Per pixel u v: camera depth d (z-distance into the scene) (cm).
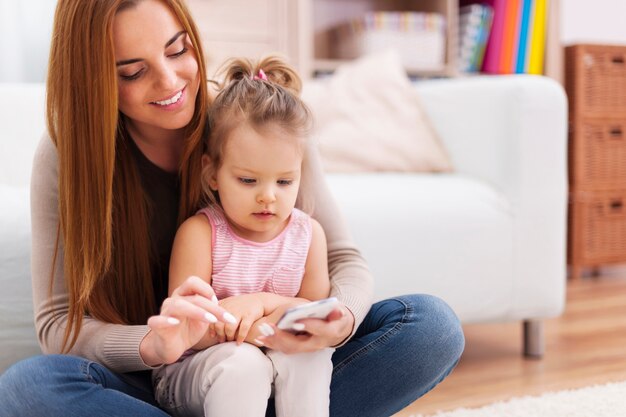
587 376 183
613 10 361
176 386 105
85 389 97
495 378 183
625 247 312
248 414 97
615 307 256
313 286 116
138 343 101
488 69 316
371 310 120
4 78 250
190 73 109
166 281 121
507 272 194
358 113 230
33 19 256
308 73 285
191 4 265
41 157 112
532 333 201
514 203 195
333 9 331
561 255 200
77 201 106
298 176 112
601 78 303
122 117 115
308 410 101
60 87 106
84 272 106
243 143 108
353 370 111
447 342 112
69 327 106
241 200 109
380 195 185
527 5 311
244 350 100
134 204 114
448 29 311
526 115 194
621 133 307
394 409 116
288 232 115
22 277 139
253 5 277
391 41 297
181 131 118
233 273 112
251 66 125
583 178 301
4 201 148
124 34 103
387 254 181
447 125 224
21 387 95
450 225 188
